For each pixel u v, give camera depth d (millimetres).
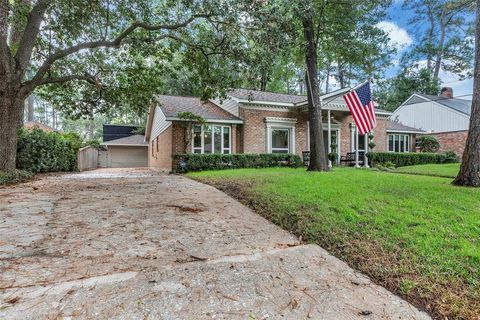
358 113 11391
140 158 28609
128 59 11328
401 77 29828
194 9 7570
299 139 15797
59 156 13500
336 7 9578
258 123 14859
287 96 17219
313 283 2422
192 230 3777
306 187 5805
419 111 25312
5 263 2609
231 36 7977
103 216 4289
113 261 2729
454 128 22453
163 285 2270
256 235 3680
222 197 6004
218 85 10055
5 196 5727
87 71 11250
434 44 26266
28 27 8875
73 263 2658
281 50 7938
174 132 13117
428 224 3467
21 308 1895
